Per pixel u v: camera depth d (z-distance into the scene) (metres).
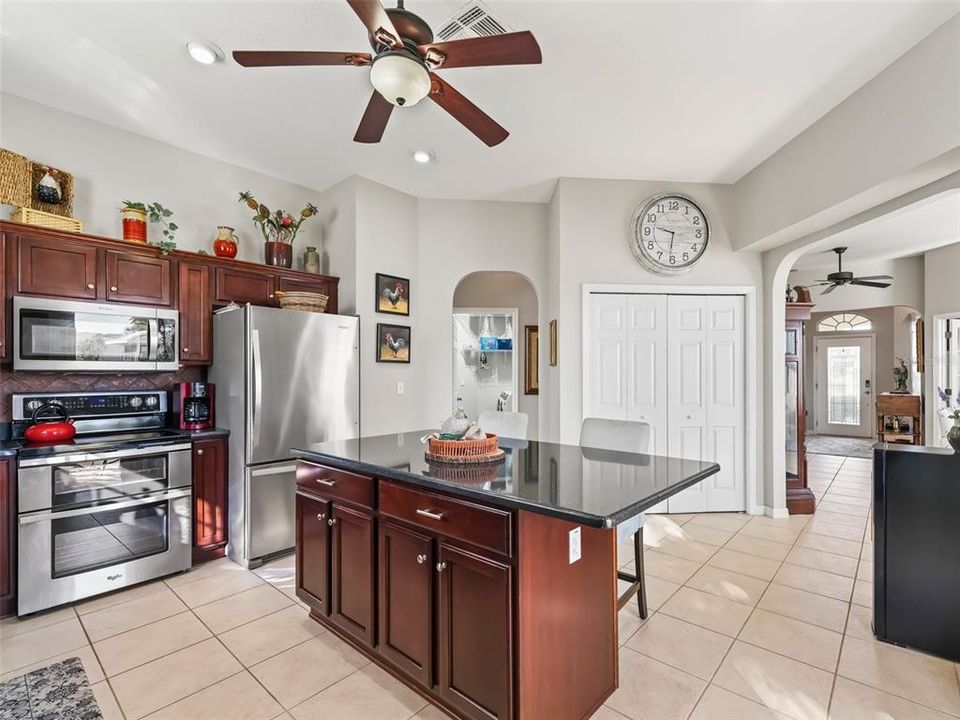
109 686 1.92
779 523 3.90
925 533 2.15
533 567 1.55
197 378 3.44
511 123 3.07
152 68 2.55
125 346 2.86
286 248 3.67
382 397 3.98
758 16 2.12
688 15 2.12
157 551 2.83
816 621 2.42
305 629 2.34
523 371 6.20
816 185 3.03
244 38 2.33
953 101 2.10
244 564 3.05
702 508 4.14
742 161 3.63
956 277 5.45
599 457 2.17
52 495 2.48
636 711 1.80
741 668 2.05
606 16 2.13
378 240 4.01
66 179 2.85
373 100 2.00
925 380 5.80
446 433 2.17
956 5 2.03
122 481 2.71
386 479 1.95
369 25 1.58
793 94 2.73
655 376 4.07
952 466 2.11
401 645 1.89
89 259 2.76
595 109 2.90
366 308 3.89
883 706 1.82
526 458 2.15
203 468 3.07
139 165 3.24
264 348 3.09
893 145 2.42
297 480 2.43
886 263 6.38
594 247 3.98
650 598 2.65
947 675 2.00
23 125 2.81
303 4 2.11
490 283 6.30
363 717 1.76
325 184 4.06
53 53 2.43
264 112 2.98
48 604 2.46
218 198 3.61
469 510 1.63
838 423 9.07
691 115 2.97
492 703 1.56
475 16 2.13
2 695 1.87
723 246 4.05
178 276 3.12
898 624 2.20
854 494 4.84
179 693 1.88
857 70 2.50
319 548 2.28
